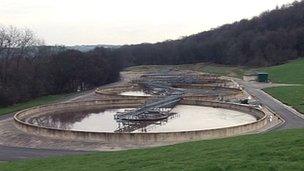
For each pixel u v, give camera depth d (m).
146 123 74.50
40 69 147.12
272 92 124.38
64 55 168.12
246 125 59.69
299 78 173.38
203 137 54.41
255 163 21.25
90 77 178.50
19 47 141.12
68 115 85.88
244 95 117.00
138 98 104.19
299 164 20.59
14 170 31.56
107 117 83.00
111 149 50.47
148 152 31.84
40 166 31.80
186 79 170.25
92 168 27.70
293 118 74.88
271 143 25.67
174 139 53.59
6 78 125.56
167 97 102.56
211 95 109.00
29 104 116.69
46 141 55.50
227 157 23.67
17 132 62.47
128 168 25.66
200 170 21.45
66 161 32.75
